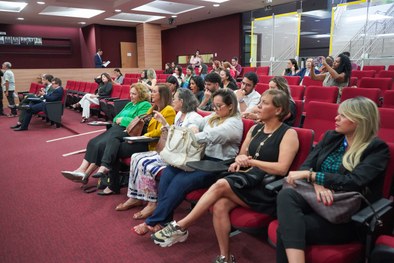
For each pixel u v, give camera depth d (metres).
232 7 9.38
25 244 1.97
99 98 5.96
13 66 11.60
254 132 1.90
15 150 4.21
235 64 8.12
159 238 1.80
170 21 10.73
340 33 7.91
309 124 2.72
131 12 9.62
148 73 6.23
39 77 8.80
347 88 3.35
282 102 1.72
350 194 1.27
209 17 11.23
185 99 2.36
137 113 2.87
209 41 11.80
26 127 5.58
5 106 8.47
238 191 1.59
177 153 1.96
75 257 1.83
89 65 12.62
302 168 1.57
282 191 1.41
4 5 8.91
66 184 2.99
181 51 13.22
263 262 1.74
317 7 8.66
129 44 12.75
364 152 1.39
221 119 2.08
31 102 5.68
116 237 2.04
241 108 3.09
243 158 1.72
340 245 1.30
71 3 8.28
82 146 4.37
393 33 6.85
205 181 1.89
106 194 2.72
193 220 1.73
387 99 3.16
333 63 4.45
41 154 4.01
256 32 10.03
